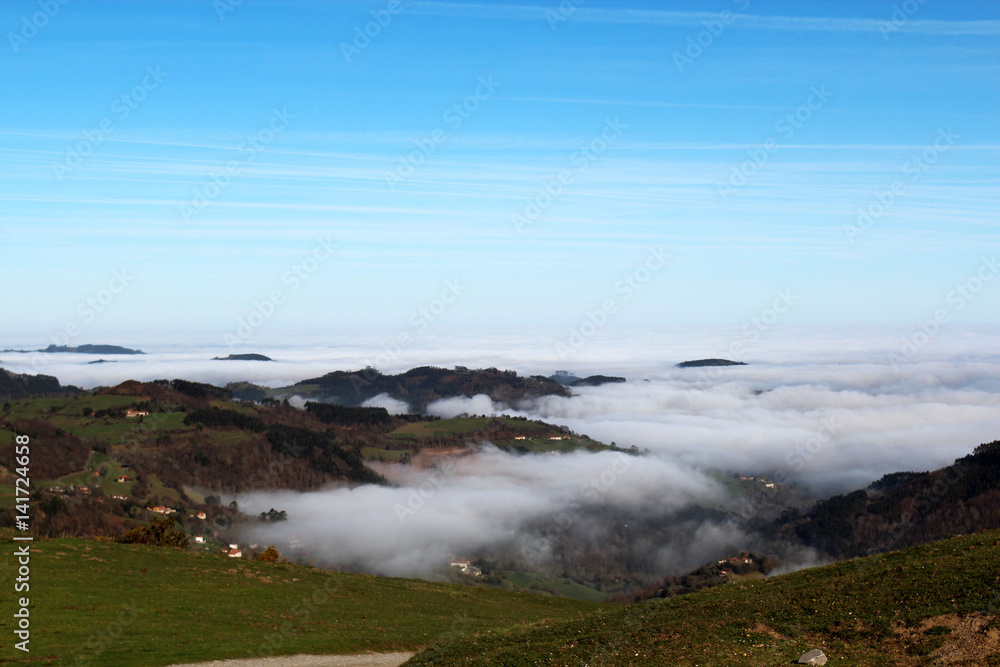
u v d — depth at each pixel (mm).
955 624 19219
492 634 28422
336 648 30719
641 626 24672
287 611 36500
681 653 21047
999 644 17734
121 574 37500
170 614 32406
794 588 25000
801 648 20297
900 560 25062
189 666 26156
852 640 20156
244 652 28500
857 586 23266
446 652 26516
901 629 19906
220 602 35969
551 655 23422
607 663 21656
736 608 24031
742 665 19625
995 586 20297
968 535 26219
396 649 32000
